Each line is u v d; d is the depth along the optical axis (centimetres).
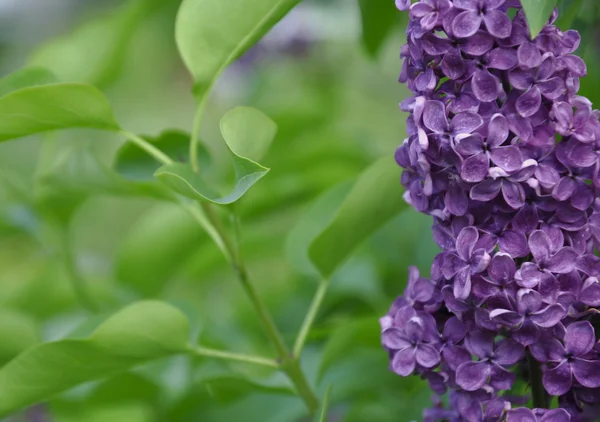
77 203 103
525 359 80
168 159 86
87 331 90
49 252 105
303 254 98
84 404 101
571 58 76
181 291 120
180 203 91
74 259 106
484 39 76
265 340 105
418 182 77
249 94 136
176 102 189
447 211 77
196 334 89
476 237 76
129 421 111
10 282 122
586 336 76
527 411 77
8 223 106
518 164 75
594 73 97
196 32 85
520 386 83
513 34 76
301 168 110
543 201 76
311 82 138
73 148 98
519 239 76
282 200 107
